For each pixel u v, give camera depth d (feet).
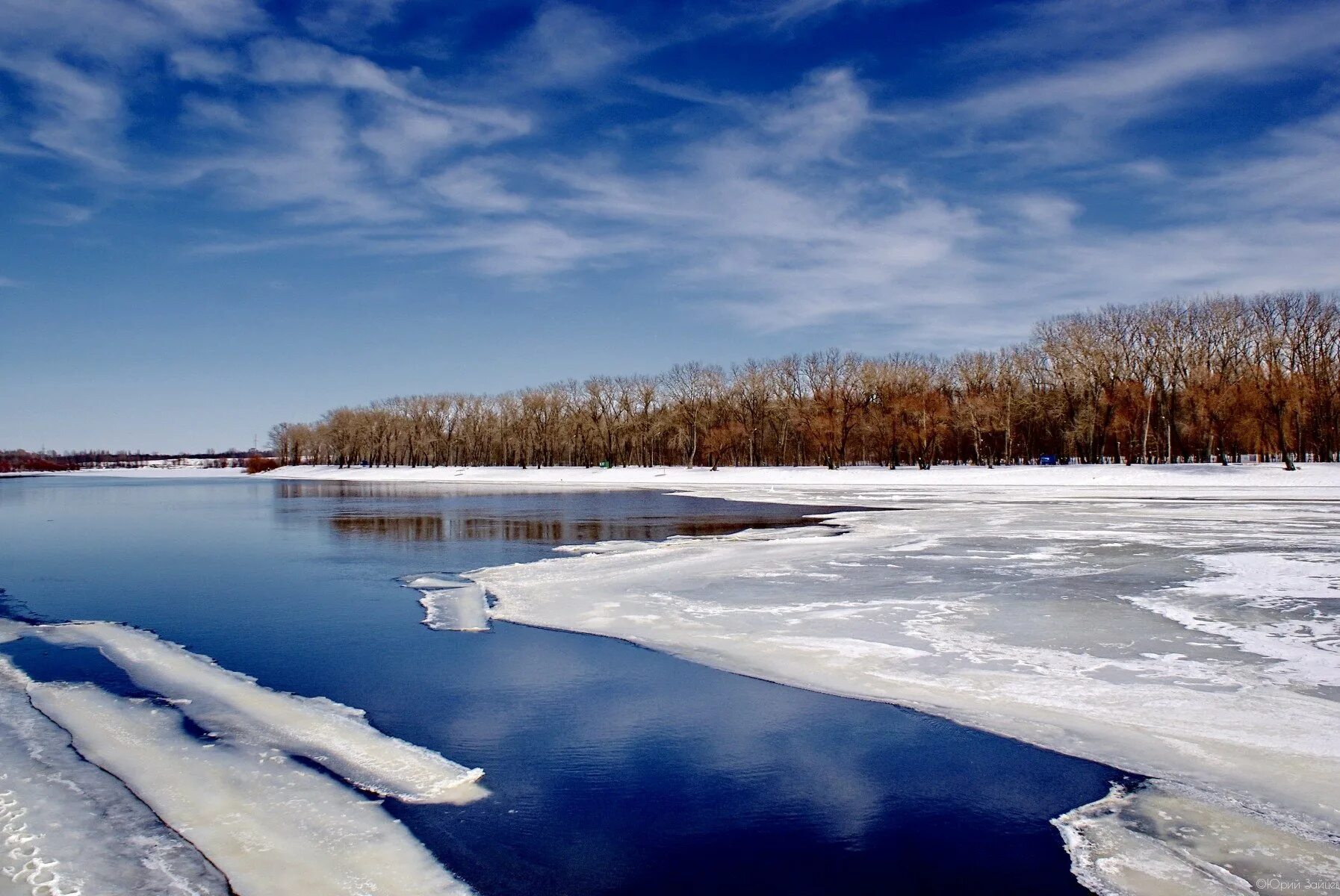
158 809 33.24
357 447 516.73
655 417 383.04
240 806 33.55
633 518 159.33
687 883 27.91
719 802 33.73
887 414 289.94
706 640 57.77
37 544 128.88
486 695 47.16
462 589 80.89
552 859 29.43
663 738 40.29
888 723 41.45
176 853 29.73
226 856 29.58
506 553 108.88
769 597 71.97
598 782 35.70
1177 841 29.48
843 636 57.47
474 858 29.53
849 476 264.72
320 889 27.43
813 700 45.11
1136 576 77.92
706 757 38.01
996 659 51.13
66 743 40.42
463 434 480.64
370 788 35.27
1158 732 38.88
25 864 28.96
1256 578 75.97
